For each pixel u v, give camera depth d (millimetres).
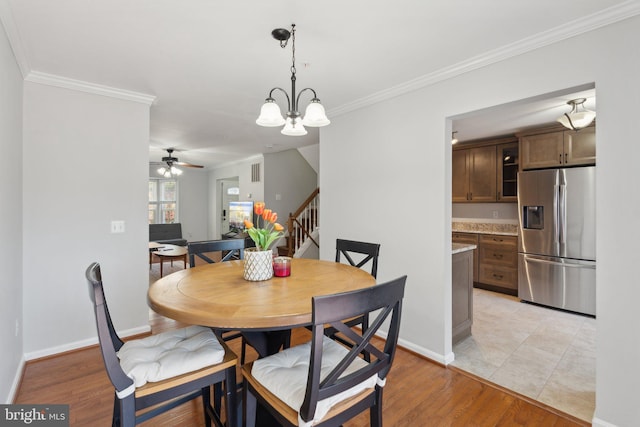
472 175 4918
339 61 2340
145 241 3064
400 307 1315
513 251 4398
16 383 2111
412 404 1979
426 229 2631
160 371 1284
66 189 2658
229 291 1532
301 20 1827
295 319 1229
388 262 2926
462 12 1748
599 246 1745
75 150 2697
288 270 1851
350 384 1192
